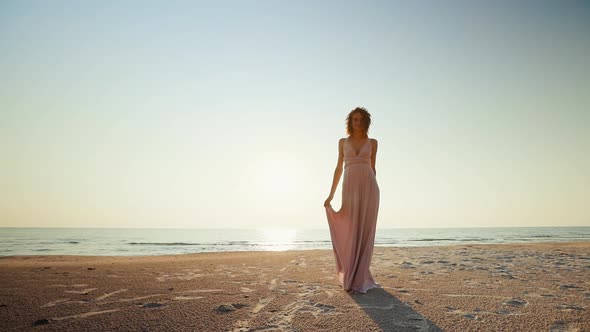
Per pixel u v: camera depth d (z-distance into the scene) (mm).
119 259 7867
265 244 34375
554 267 5430
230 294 3125
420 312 2533
